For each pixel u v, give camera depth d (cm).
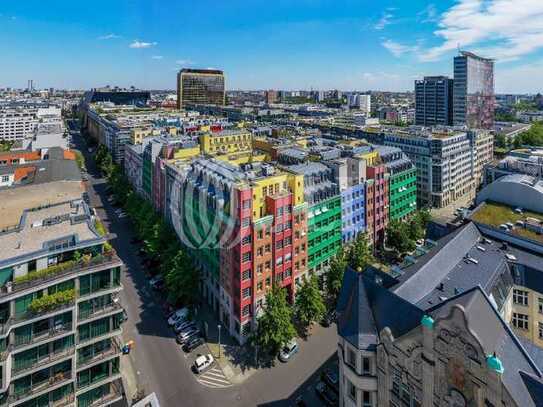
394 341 4894
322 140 17200
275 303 7869
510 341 4200
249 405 6800
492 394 3844
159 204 13088
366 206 12344
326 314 9231
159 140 15188
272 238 8675
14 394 5238
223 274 8900
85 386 5950
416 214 14225
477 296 4375
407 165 14638
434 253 6525
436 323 4316
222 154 12875
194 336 8406
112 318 6094
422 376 4559
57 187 11019
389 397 5088
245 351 8212
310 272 10181
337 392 6869
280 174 9419
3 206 9188
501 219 7944
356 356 5338
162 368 7656
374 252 12875
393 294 5262
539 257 6531
